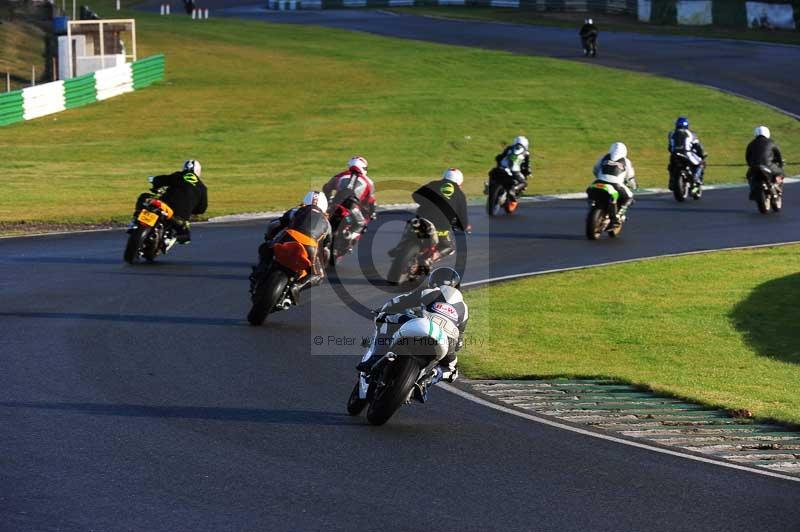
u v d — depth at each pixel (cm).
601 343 4878
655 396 3972
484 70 19288
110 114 15175
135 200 9300
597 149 13612
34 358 3947
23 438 2973
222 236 7425
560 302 5688
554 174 11806
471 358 4459
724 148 13650
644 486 2789
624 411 3678
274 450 2973
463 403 3669
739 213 8962
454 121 15038
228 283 5741
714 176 11581
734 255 7175
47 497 2508
